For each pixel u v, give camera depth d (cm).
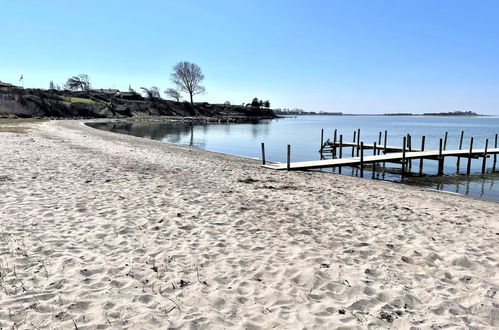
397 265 660
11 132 3025
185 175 1473
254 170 1864
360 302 516
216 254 664
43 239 677
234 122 10862
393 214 1019
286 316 473
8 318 430
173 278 561
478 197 1587
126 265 595
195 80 12406
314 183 1545
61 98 8719
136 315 455
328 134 6219
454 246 764
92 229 748
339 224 891
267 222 879
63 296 487
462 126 10069
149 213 880
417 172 2469
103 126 6319
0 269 549
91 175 1309
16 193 984
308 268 617
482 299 532
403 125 10825
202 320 452
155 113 10919
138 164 1689
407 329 452
